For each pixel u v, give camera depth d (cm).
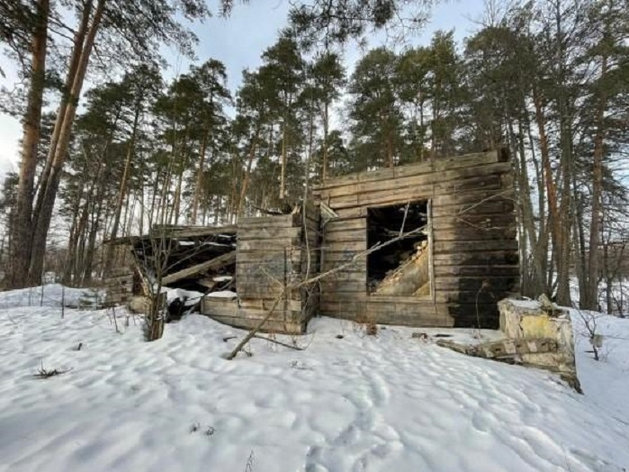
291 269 517
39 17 543
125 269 652
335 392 275
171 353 376
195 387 277
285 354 394
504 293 488
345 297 593
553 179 1173
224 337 460
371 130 1396
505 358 386
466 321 504
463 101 1216
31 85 723
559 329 366
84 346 402
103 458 172
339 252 612
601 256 1453
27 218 830
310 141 1514
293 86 1353
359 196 609
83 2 851
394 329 518
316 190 656
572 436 228
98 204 1875
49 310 623
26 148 827
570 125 1040
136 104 1452
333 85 1373
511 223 494
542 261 1184
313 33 367
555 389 320
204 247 661
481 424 234
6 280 810
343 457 186
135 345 406
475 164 525
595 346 551
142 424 209
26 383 279
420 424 230
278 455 183
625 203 1163
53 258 1748
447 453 198
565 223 1049
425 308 531
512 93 1070
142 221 458
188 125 1415
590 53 952
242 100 1484
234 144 1683
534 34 1027
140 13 826
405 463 185
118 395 255
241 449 187
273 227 540
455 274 519
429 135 1392
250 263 547
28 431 194
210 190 1923
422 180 559
